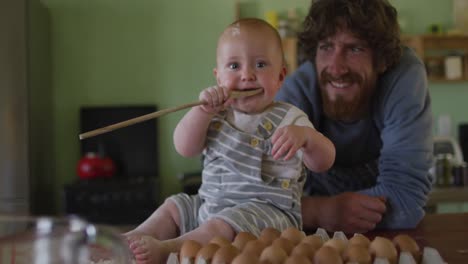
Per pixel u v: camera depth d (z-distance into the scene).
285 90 1.40
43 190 3.41
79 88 3.73
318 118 1.37
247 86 0.92
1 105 3.14
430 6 3.95
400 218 1.11
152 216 0.94
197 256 0.66
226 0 3.78
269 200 0.90
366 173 1.38
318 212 1.10
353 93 1.27
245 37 0.93
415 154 1.17
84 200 3.28
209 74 3.79
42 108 3.43
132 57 3.75
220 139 0.94
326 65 1.28
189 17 3.77
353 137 1.34
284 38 3.63
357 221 1.08
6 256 0.46
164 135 3.77
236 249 0.66
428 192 1.18
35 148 3.26
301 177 0.96
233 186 0.91
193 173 3.57
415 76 1.25
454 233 1.03
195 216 0.95
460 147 3.89
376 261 0.66
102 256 0.50
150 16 3.75
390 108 1.24
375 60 1.26
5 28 3.13
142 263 0.74
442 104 3.98
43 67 3.49
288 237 0.73
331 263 0.63
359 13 1.21
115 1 3.73
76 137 3.73
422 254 0.73
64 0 3.70
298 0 3.83
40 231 0.47
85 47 3.72
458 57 3.83
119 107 3.68
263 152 0.92
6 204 3.15
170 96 3.78
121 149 3.71
